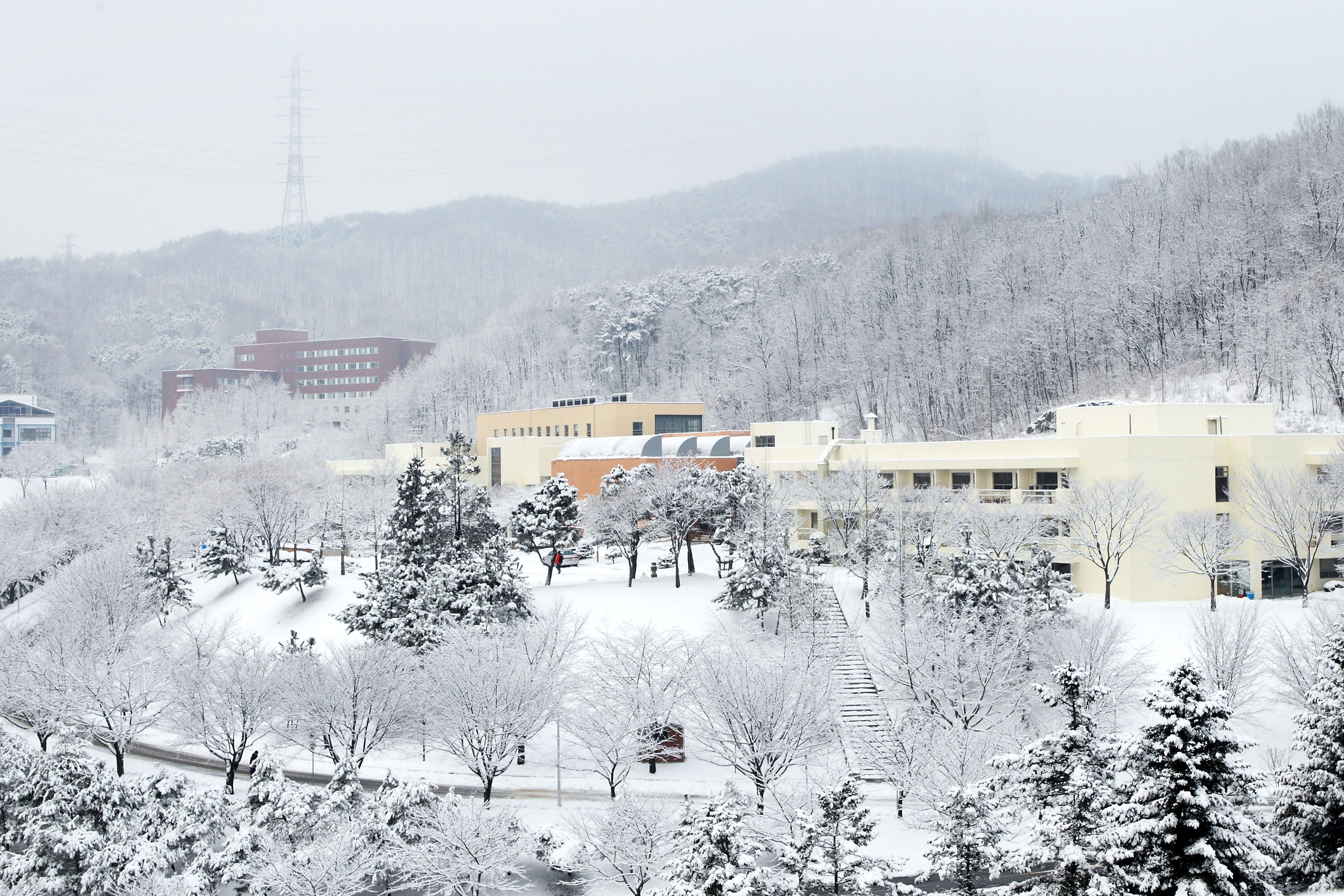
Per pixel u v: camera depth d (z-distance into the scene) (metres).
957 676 46.78
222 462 112.62
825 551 67.44
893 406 141.62
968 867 29.30
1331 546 62.22
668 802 43.69
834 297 172.25
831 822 31.22
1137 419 65.50
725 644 53.41
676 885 29.56
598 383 195.62
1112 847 25.50
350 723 48.19
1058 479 66.38
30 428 192.62
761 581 56.88
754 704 42.41
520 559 72.12
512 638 51.75
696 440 96.31
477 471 74.00
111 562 72.00
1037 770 29.39
